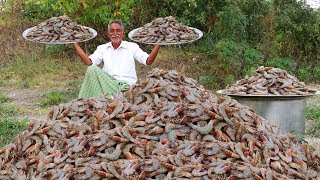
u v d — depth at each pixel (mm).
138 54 7566
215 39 13352
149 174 3939
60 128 4621
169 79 5398
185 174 3889
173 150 4188
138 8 13609
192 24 13781
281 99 6961
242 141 4355
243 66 11781
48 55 13141
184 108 4512
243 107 4766
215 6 13453
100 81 6973
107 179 3936
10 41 13758
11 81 12008
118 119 4621
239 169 3898
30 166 4367
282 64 12305
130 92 5031
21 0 14617
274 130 4723
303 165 4336
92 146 4203
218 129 4379
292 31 13078
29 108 10109
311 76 12523
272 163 4230
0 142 7832
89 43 13258
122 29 7500
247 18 13180
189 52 13266
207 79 11719
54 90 11328
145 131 4395
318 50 13023
